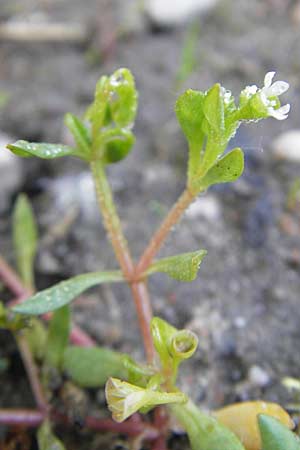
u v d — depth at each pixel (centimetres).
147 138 11
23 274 9
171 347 6
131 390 5
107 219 7
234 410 7
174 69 12
